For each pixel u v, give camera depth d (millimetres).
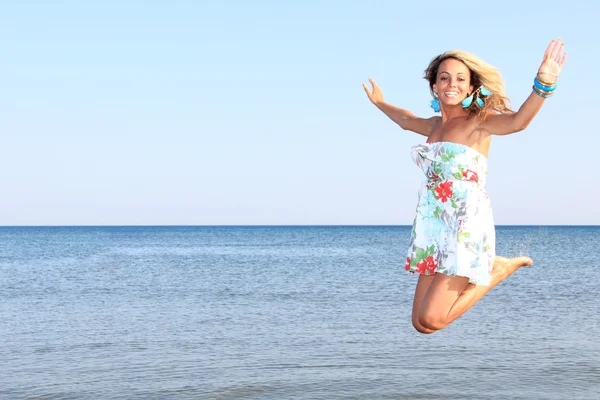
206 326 19422
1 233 196500
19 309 23766
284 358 14609
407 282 33938
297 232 195750
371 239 120562
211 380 12672
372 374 13016
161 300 26547
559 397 11297
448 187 4184
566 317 20906
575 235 141875
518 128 3914
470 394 11516
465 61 4090
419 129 4703
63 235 164750
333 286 32031
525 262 4422
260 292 29484
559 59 3738
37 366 13938
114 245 94438
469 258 4078
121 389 12031
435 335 17594
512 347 15758
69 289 31219
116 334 18062
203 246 89875
